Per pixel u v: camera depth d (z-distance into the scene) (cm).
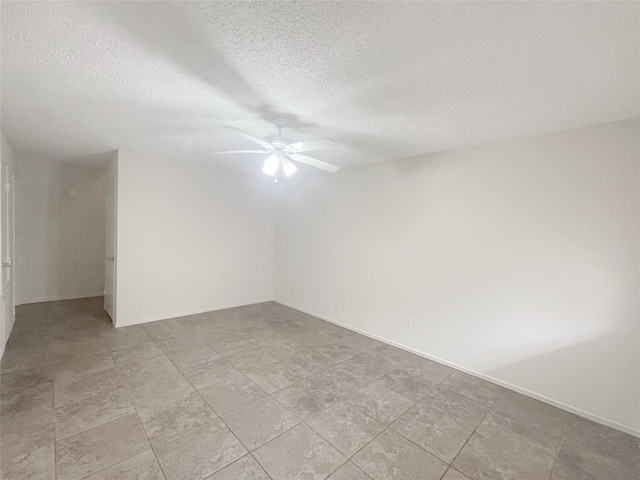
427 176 320
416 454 177
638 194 205
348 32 134
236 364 282
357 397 236
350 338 365
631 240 207
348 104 207
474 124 233
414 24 127
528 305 251
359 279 388
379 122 237
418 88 182
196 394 229
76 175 488
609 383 214
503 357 265
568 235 232
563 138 235
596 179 221
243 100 207
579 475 167
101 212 515
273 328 389
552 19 121
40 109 229
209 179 439
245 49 150
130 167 361
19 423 185
